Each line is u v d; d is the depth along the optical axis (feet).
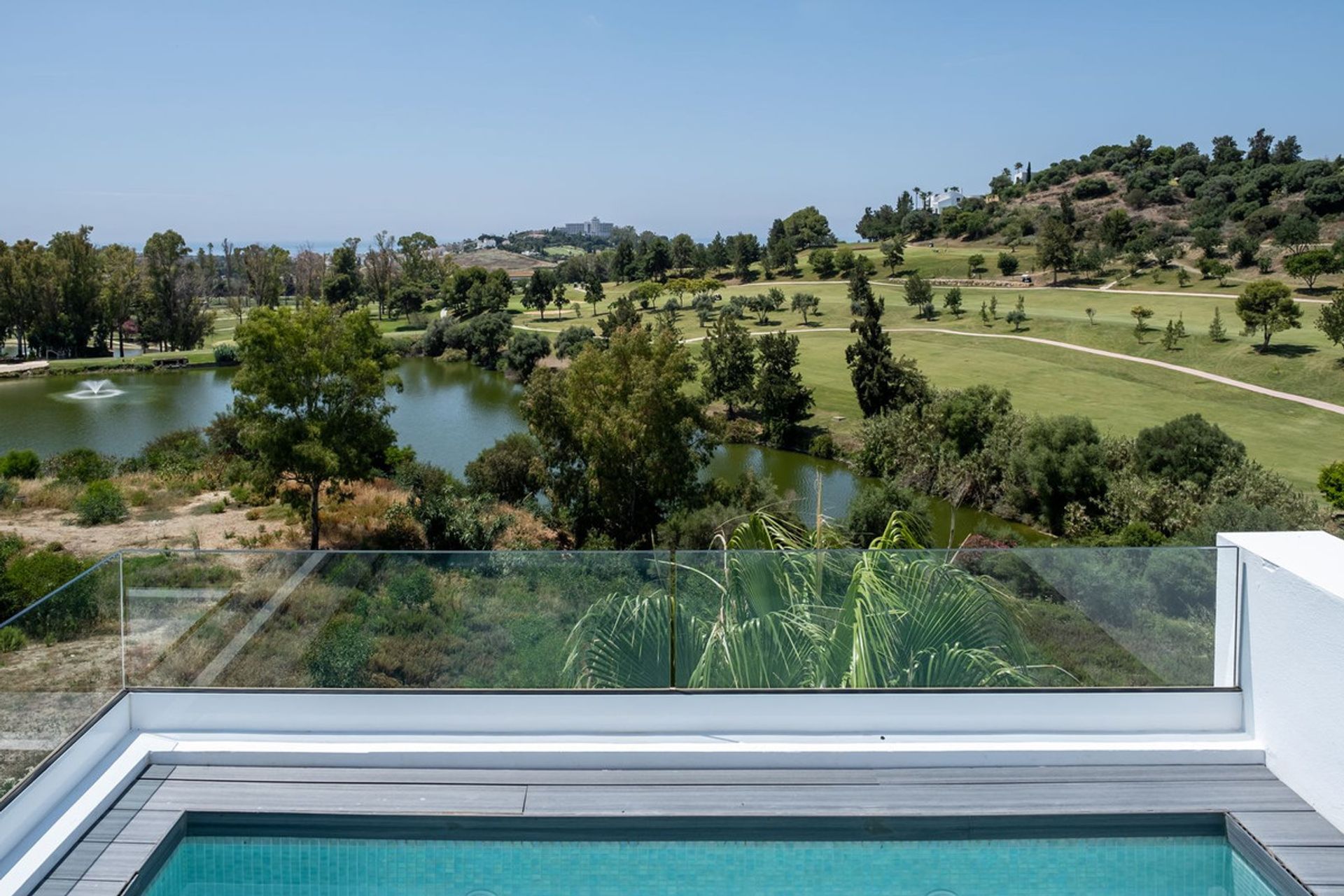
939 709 16.47
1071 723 16.46
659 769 15.39
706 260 440.04
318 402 89.25
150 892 13.06
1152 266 318.65
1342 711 13.47
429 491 104.32
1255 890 13.28
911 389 166.81
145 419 176.96
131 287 301.84
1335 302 186.39
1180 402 174.29
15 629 14.73
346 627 16.51
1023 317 258.37
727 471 147.23
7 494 99.96
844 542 21.72
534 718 16.42
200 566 16.22
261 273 392.06
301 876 13.92
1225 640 16.35
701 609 16.93
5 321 284.20
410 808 13.97
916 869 14.05
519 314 375.04
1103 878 14.02
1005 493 121.08
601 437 104.53
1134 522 101.81
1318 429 152.87
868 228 524.52
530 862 13.92
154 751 15.33
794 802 14.24
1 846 12.51
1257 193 365.61
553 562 16.74
